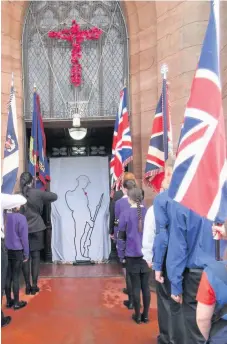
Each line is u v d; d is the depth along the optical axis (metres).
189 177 2.51
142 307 4.93
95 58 6.77
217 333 1.90
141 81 6.36
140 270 4.25
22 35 6.61
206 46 2.58
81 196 7.88
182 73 5.55
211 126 2.51
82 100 6.75
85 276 6.62
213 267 2.03
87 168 7.96
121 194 5.80
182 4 5.57
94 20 6.73
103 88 6.76
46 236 7.90
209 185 2.48
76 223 7.78
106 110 6.75
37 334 4.14
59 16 6.68
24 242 4.90
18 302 4.98
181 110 5.55
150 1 6.17
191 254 2.77
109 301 5.24
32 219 5.56
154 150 5.29
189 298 2.77
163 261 3.21
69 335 4.11
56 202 7.84
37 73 6.71
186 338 2.83
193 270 2.75
